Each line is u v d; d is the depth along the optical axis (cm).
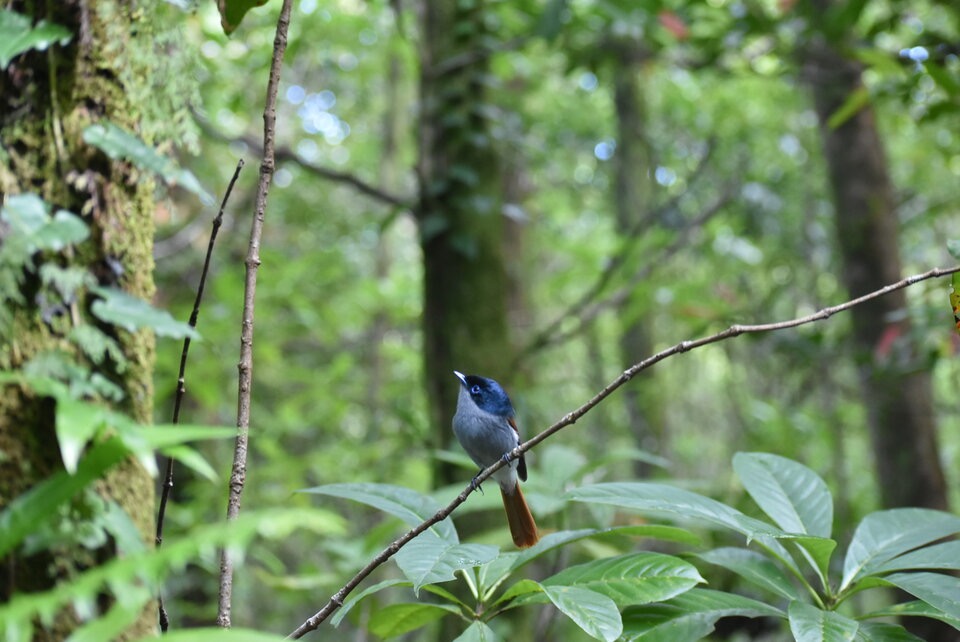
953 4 580
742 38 619
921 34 536
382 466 723
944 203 727
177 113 244
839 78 667
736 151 1093
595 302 746
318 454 735
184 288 830
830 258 956
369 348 1016
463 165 529
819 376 865
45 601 126
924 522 262
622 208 991
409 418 542
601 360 1133
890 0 556
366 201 1259
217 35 545
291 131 1050
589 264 918
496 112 537
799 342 653
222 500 629
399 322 943
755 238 1012
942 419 1128
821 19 567
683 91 1205
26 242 194
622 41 659
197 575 637
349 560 428
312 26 644
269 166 226
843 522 747
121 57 230
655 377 962
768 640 690
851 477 1122
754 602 234
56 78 220
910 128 928
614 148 1048
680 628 221
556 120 1170
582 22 649
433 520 215
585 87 1028
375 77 1095
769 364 988
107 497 210
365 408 965
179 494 705
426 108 546
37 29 213
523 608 489
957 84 465
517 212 536
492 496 375
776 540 247
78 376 206
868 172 701
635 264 721
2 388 199
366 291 895
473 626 223
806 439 859
